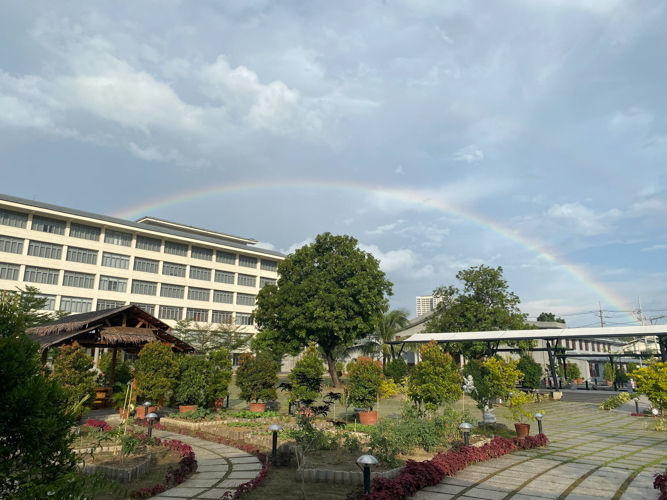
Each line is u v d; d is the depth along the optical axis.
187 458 11.96
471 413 24.62
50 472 4.96
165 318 58.28
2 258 45.69
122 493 8.77
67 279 50.22
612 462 12.95
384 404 29.25
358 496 8.85
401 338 50.22
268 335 39.62
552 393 36.50
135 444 11.79
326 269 38.66
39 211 47.88
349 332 38.00
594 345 66.62
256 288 69.19
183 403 21.61
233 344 56.97
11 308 5.33
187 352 26.75
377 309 39.50
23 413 4.67
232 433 16.36
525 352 43.84
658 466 12.43
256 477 10.36
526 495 9.55
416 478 9.86
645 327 34.06
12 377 4.82
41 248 48.72
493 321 48.09
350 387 19.33
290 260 40.50
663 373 22.06
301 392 19.27
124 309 22.94
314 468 10.88
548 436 18.08
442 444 14.23
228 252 66.75
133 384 20.48
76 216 50.28
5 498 4.51
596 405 31.73
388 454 11.89
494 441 14.18
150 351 20.80
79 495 5.02
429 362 17.81
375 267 39.56
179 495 9.32
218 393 22.58
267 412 21.78
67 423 5.12
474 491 9.84
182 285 60.59
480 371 27.89
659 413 24.38
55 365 17.02
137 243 57.25
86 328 21.59
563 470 11.87
